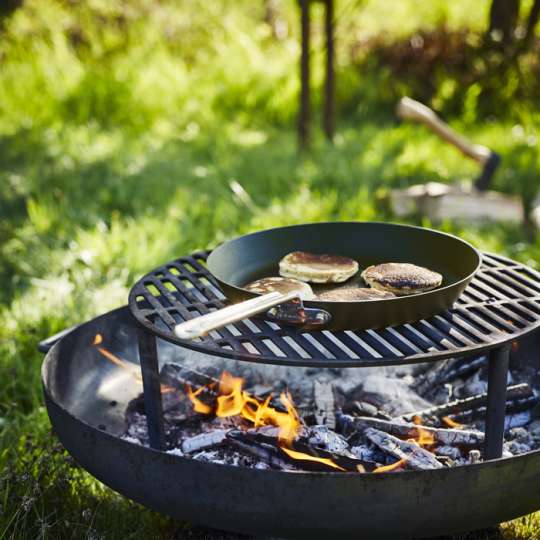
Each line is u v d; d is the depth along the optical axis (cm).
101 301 200
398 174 296
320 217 246
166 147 335
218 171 298
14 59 424
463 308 134
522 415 152
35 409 170
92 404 154
